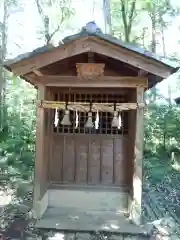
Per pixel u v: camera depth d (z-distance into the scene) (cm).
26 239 423
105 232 451
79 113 582
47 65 454
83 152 585
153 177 911
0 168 962
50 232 452
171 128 1318
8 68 449
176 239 434
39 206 496
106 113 582
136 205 485
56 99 580
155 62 435
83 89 572
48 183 572
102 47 437
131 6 1300
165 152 1266
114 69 506
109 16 1127
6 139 1148
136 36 1602
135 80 474
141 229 459
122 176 580
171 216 545
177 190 762
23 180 843
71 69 507
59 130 589
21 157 1054
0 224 479
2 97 1469
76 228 458
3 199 642
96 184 580
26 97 1499
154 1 1299
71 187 575
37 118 494
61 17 1435
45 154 527
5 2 1498
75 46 437
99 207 564
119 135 582
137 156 486
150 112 1402
